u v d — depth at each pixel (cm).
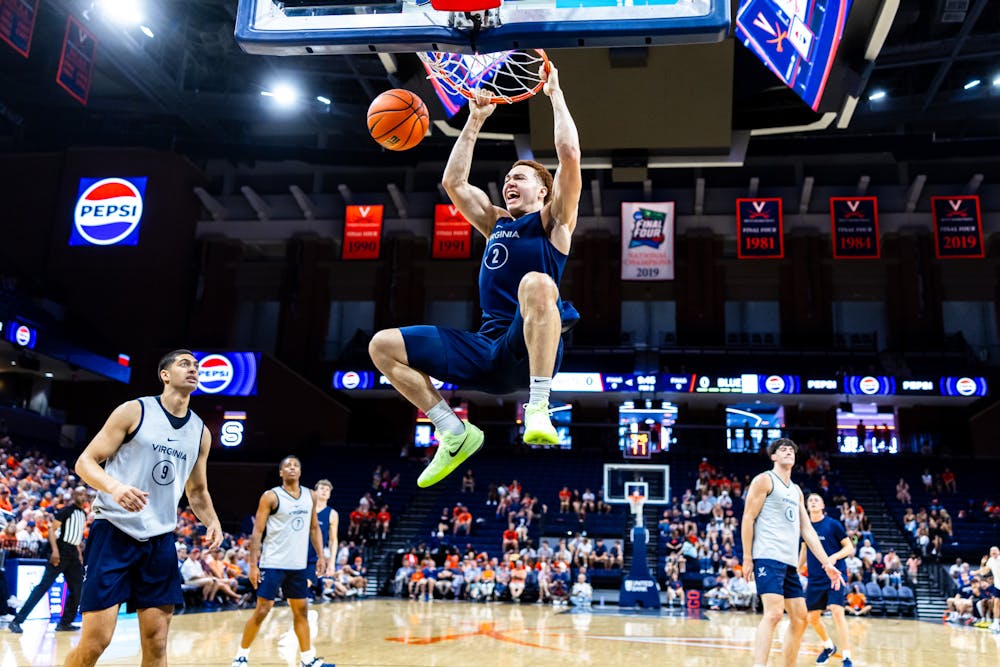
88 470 357
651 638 1077
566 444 2978
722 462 2677
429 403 305
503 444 2991
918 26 2459
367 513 2312
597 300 3006
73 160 3030
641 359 2833
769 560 566
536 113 1261
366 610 1513
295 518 667
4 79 2816
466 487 2552
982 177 2770
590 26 329
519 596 1862
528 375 300
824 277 2955
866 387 2652
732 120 1283
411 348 300
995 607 1449
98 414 2822
